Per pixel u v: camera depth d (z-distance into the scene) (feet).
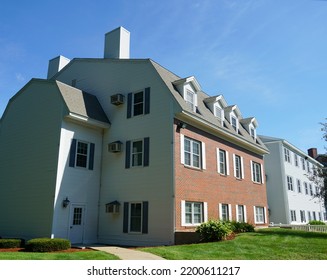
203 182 57.36
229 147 70.28
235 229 55.26
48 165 52.90
